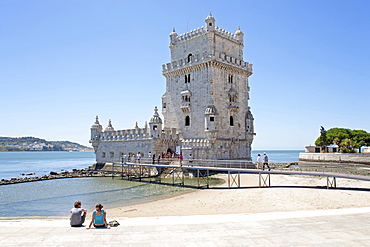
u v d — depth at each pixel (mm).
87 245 13750
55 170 97312
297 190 33219
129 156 63219
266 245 13555
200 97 58000
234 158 60094
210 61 56188
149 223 18281
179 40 64125
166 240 14430
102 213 17172
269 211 25250
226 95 59656
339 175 32781
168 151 60438
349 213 20594
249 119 64000
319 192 31750
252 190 35438
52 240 14500
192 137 58906
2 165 128500
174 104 63406
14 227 17281
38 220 21109
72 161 170625
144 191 41625
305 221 18000
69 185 49906
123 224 18047
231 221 18375
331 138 109750
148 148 58812
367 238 14406
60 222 19375
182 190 40750
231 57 60906
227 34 62844
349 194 30328
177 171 54375
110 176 61562
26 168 107938
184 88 61500
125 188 45031
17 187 48281
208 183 44156
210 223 17859
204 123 56500
